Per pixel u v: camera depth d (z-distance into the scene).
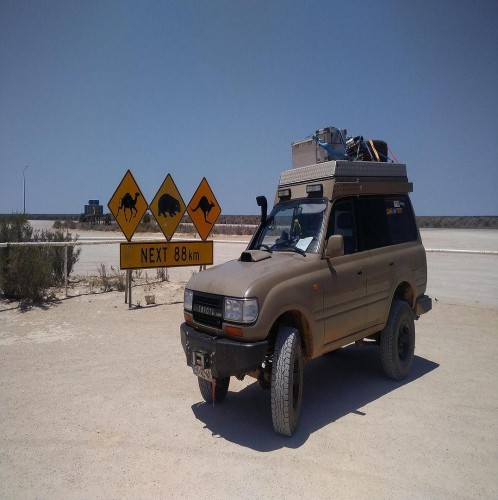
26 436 4.46
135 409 5.09
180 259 10.80
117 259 20.02
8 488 3.62
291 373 4.32
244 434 4.50
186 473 3.81
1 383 5.80
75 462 3.99
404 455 4.04
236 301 4.26
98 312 9.48
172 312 9.58
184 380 5.97
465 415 4.84
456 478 3.67
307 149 6.71
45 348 7.20
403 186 6.32
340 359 6.94
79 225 54.78
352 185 5.50
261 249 5.52
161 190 10.52
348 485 3.59
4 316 9.05
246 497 3.46
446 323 8.75
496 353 6.98
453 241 30.69
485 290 12.38
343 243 5.12
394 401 5.24
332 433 4.48
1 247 10.31
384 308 5.66
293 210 5.63
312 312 4.67
